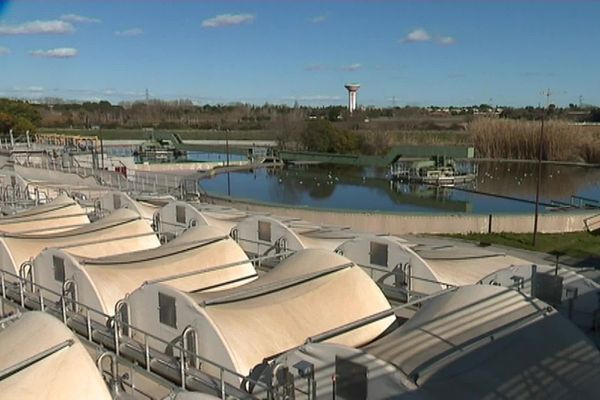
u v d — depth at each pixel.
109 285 13.84
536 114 115.88
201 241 16.42
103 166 47.84
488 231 31.89
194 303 11.33
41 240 17.72
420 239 30.09
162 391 11.19
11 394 8.05
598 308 14.62
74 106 156.25
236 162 73.06
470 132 85.88
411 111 161.38
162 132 94.31
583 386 9.44
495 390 8.93
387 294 16.70
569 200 47.75
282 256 18.33
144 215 25.88
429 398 8.49
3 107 89.81
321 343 9.51
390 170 65.00
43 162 46.03
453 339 10.12
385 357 9.91
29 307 15.14
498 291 11.27
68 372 8.62
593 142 76.00
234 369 10.62
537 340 10.04
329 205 45.81
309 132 80.81
